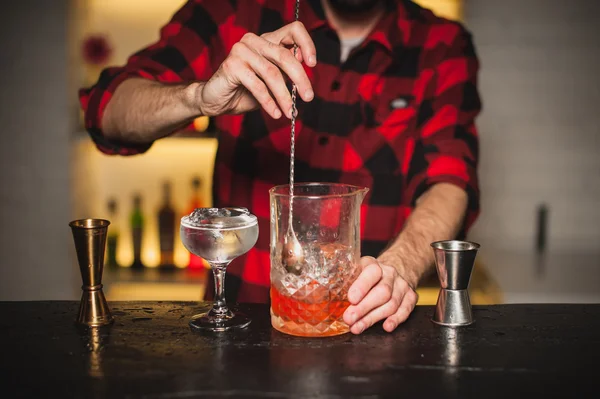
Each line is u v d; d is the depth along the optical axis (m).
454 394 0.95
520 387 0.98
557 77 3.12
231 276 1.94
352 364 1.04
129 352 1.09
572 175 3.16
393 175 1.97
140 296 2.98
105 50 2.98
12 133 3.02
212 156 3.07
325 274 1.11
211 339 1.14
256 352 1.08
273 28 1.94
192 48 1.89
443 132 1.91
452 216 1.64
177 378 0.99
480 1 3.09
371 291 1.16
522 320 1.26
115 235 3.06
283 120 1.92
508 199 3.18
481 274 3.18
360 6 1.90
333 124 1.94
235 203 1.96
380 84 1.96
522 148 3.15
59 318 1.25
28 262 3.08
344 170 1.96
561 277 3.17
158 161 3.05
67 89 3.01
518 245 3.19
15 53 2.99
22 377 0.99
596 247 3.17
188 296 3.00
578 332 1.20
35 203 3.06
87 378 0.99
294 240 1.11
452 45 1.99
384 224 1.98
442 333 1.18
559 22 3.09
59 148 3.04
